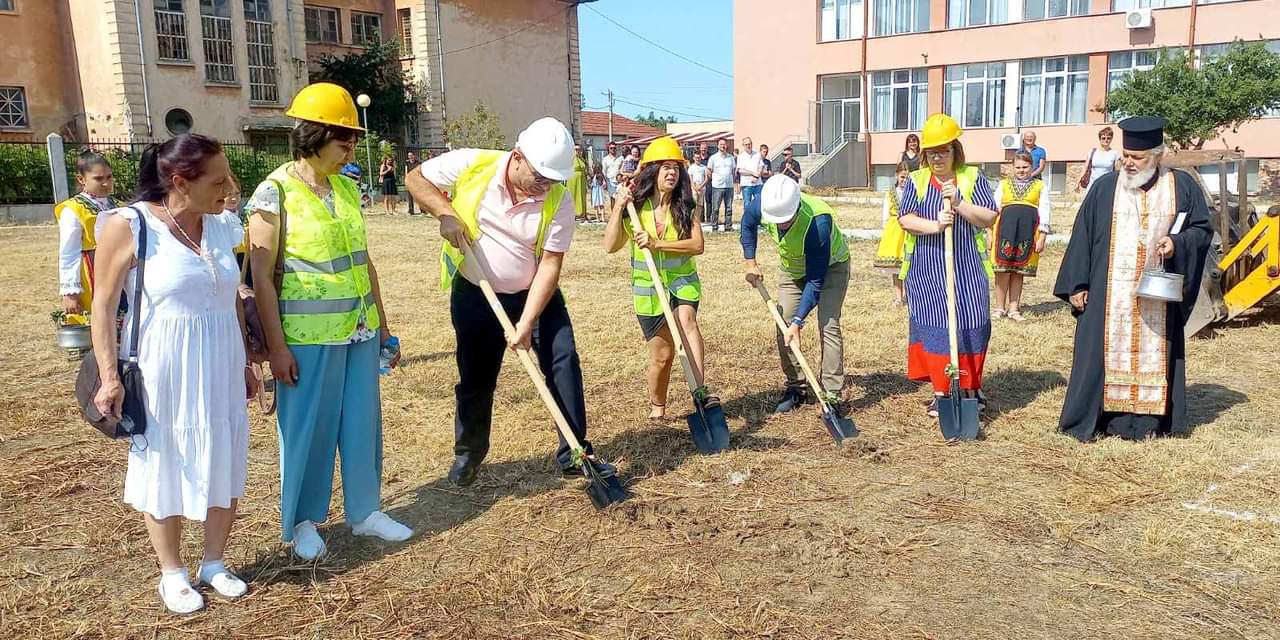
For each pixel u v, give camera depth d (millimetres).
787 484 4547
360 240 3721
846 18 32156
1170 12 26703
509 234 4070
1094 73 28062
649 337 5352
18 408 5949
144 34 25953
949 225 5113
